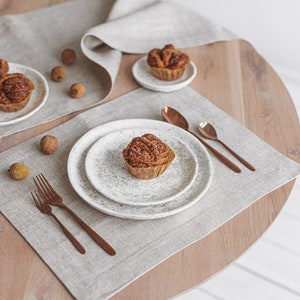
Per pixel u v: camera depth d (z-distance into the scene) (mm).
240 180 1250
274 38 2326
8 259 1096
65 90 1468
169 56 1470
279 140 1363
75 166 1240
